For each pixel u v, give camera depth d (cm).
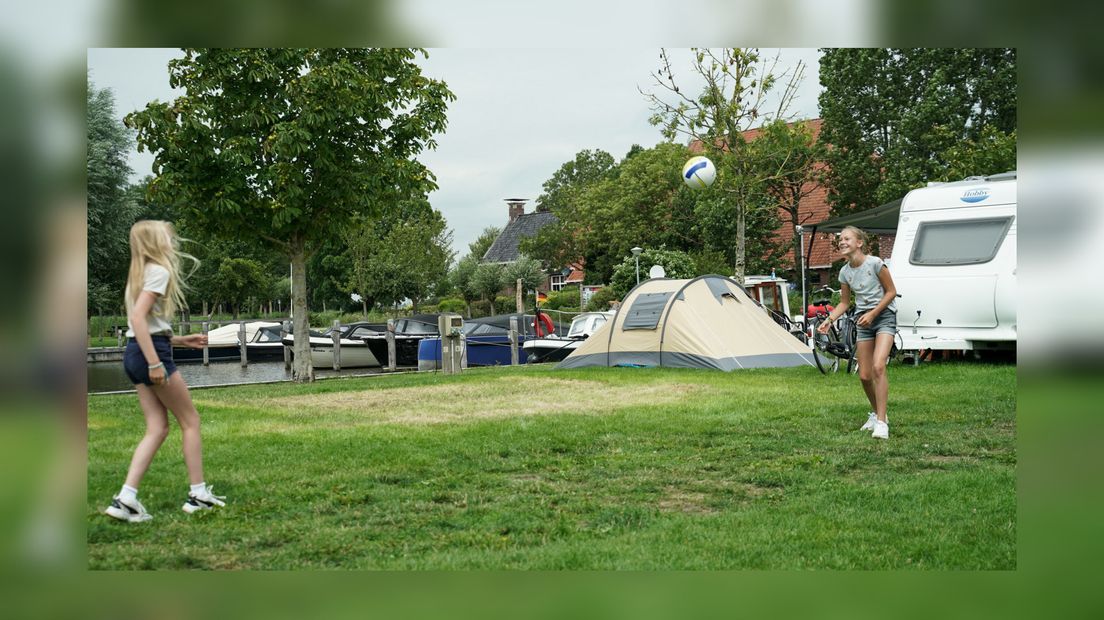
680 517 514
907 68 3566
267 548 459
